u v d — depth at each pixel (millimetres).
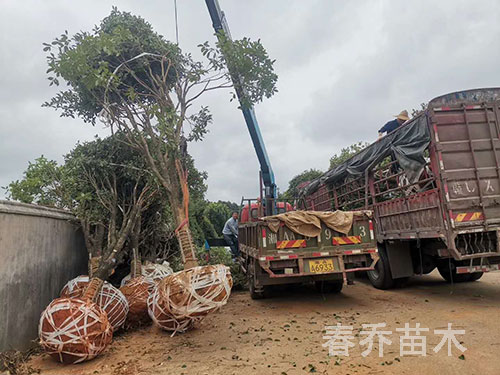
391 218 7840
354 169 9188
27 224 4789
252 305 7207
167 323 4906
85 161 6570
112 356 4367
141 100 6855
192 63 6809
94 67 6184
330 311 6316
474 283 8344
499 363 3588
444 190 6074
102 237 6402
